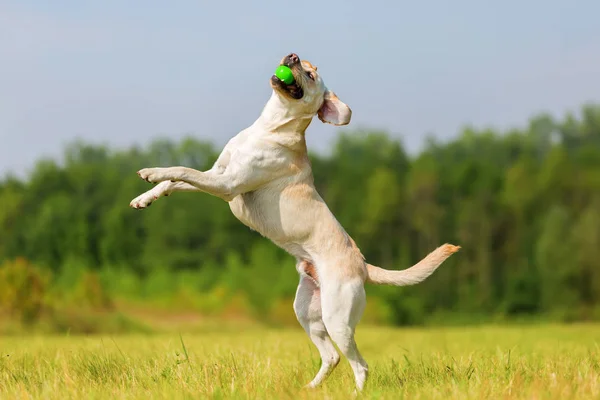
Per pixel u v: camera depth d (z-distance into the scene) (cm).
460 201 4844
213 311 2986
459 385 522
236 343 1058
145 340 1232
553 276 3816
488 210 4619
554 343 1160
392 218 4844
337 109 618
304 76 599
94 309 2241
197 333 2077
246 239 4731
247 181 599
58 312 2091
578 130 7344
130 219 4812
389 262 4809
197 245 4738
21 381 565
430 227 4759
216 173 607
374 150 6956
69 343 1066
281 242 618
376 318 3080
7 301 1931
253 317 2917
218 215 4719
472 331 2014
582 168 4888
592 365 627
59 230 4650
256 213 614
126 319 2222
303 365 680
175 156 7125
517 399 469
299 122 610
